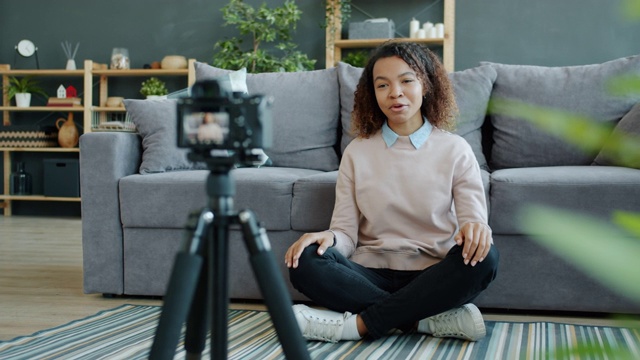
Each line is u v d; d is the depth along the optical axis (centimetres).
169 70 568
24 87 597
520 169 239
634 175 216
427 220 194
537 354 170
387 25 519
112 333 197
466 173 195
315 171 274
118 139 252
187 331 99
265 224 236
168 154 262
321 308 235
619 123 247
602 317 222
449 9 510
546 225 26
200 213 85
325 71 291
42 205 613
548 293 220
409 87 193
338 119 285
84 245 252
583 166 245
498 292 222
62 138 588
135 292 250
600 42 511
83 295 261
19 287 277
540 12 521
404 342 184
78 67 613
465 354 171
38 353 175
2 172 624
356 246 206
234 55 536
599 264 25
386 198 196
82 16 612
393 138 202
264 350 177
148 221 246
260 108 80
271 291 85
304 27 568
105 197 251
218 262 86
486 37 529
